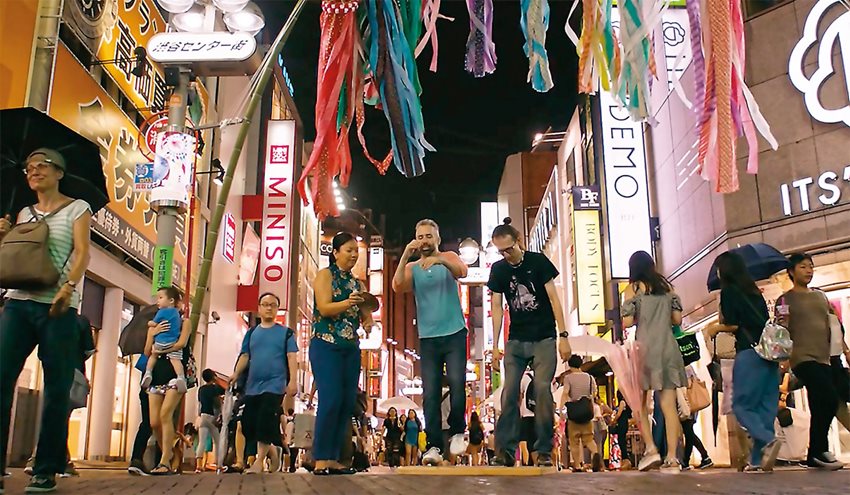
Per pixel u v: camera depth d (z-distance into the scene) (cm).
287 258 2233
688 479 473
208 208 1900
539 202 3812
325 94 612
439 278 616
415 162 600
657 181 1717
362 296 548
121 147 1273
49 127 424
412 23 627
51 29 1042
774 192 1269
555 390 1299
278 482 455
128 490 377
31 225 377
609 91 570
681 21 1655
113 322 1269
